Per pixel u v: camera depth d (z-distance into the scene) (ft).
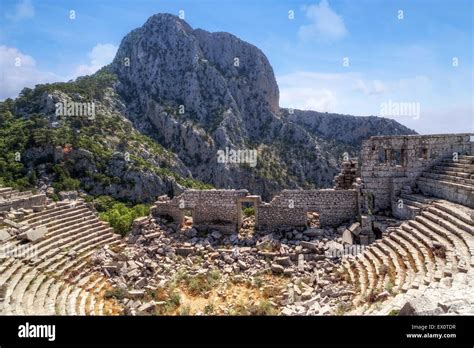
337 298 61.52
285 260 79.92
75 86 362.53
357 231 87.56
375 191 96.63
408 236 70.28
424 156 95.96
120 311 61.31
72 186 227.81
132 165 265.34
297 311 57.31
